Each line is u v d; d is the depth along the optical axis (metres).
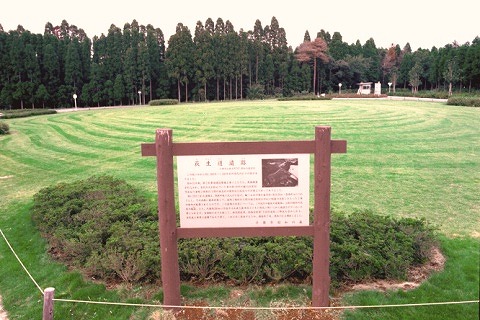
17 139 18.33
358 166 10.88
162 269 4.06
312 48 63.84
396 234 5.11
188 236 4.04
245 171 3.88
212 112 27.88
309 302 4.24
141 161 12.83
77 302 4.48
